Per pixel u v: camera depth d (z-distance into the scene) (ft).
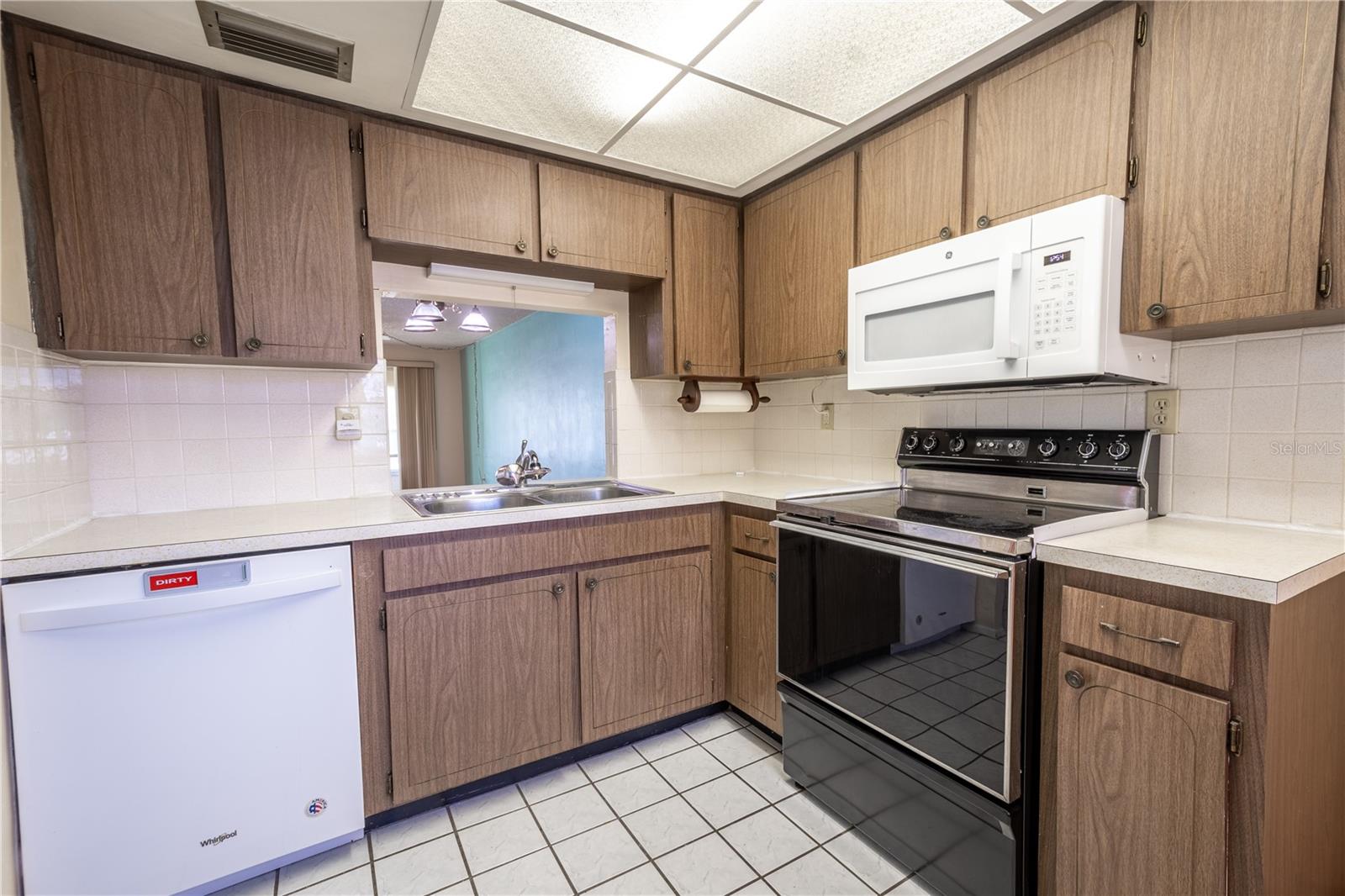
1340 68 3.47
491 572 5.68
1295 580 3.18
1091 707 3.82
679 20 4.65
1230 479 4.72
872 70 5.35
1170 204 4.23
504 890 4.64
